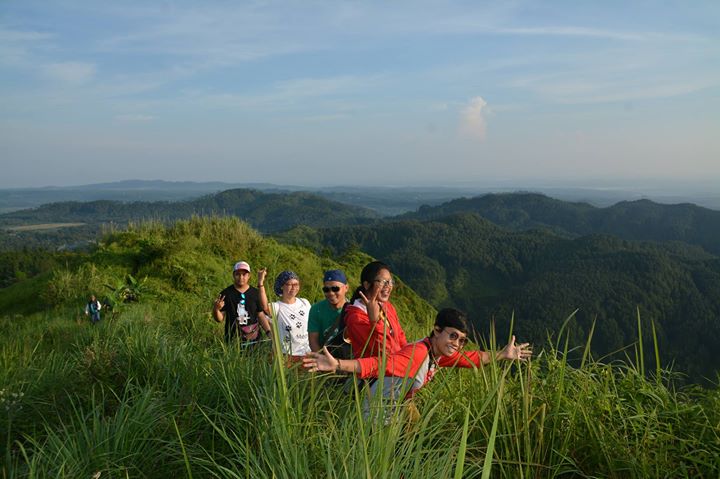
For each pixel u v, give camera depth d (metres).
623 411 3.05
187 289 10.66
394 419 2.40
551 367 3.27
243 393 3.36
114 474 2.69
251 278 11.70
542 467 2.82
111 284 10.16
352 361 2.79
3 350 5.36
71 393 4.02
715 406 2.95
